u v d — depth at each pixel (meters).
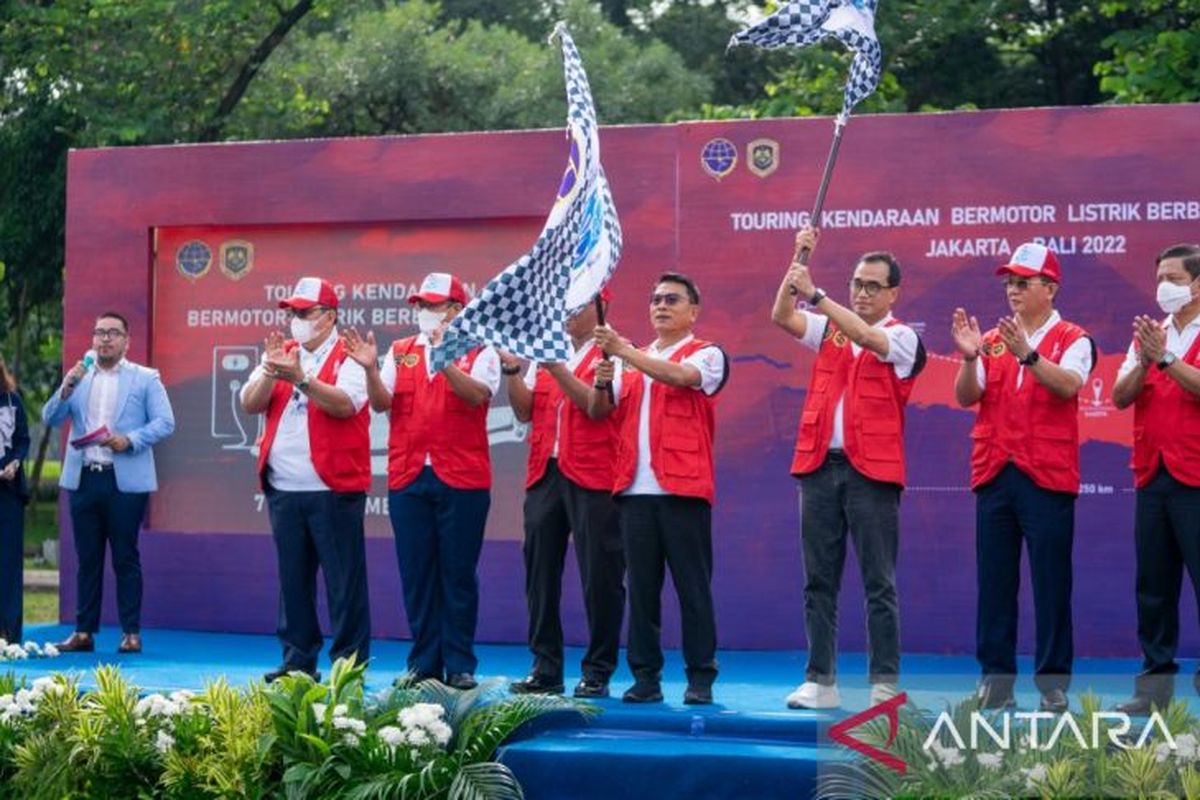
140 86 17.47
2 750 6.46
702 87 21.73
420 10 20.47
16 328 19.17
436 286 7.13
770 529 8.78
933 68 18.78
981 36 18.47
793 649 8.74
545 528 6.98
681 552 6.65
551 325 6.24
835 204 8.74
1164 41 13.35
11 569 8.62
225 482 9.60
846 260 8.73
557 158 9.19
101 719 6.29
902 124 8.67
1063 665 6.54
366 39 19.91
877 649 6.45
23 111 17.98
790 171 8.80
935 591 8.56
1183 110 8.41
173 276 9.75
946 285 8.62
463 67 20.19
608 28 22.31
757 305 8.81
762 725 6.18
